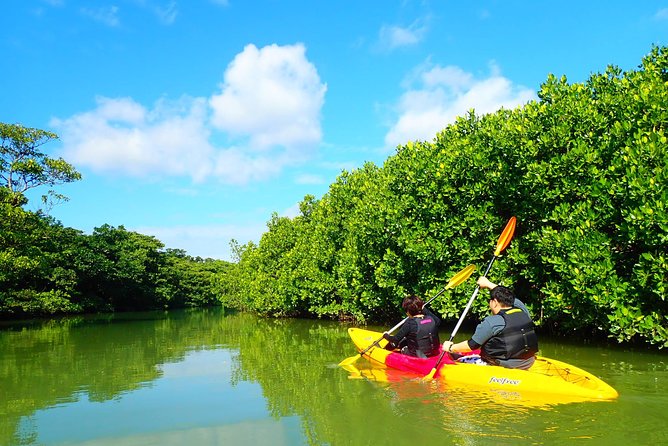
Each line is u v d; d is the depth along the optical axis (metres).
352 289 16.69
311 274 19.53
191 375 8.21
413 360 7.61
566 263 9.34
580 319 9.66
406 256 13.27
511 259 11.06
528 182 9.90
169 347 12.57
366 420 5.02
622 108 9.09
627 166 8.48
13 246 21.09
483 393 5.92
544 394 5.71
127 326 21.98
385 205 13.34
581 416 4.87
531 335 6.59
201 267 69.31
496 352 6.64
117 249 45.28
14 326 22.56
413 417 5.02
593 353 9.08
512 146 10.31
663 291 7.91
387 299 14.87
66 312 36.59
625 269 9.27
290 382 7.21
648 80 9.12
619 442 4.15
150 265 50.97
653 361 8.11
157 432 5.04
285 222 26.81
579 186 9.39
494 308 6.86
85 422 5.45
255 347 11.95
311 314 24.31
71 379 8.04
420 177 12.31
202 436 4.85
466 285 11.47
